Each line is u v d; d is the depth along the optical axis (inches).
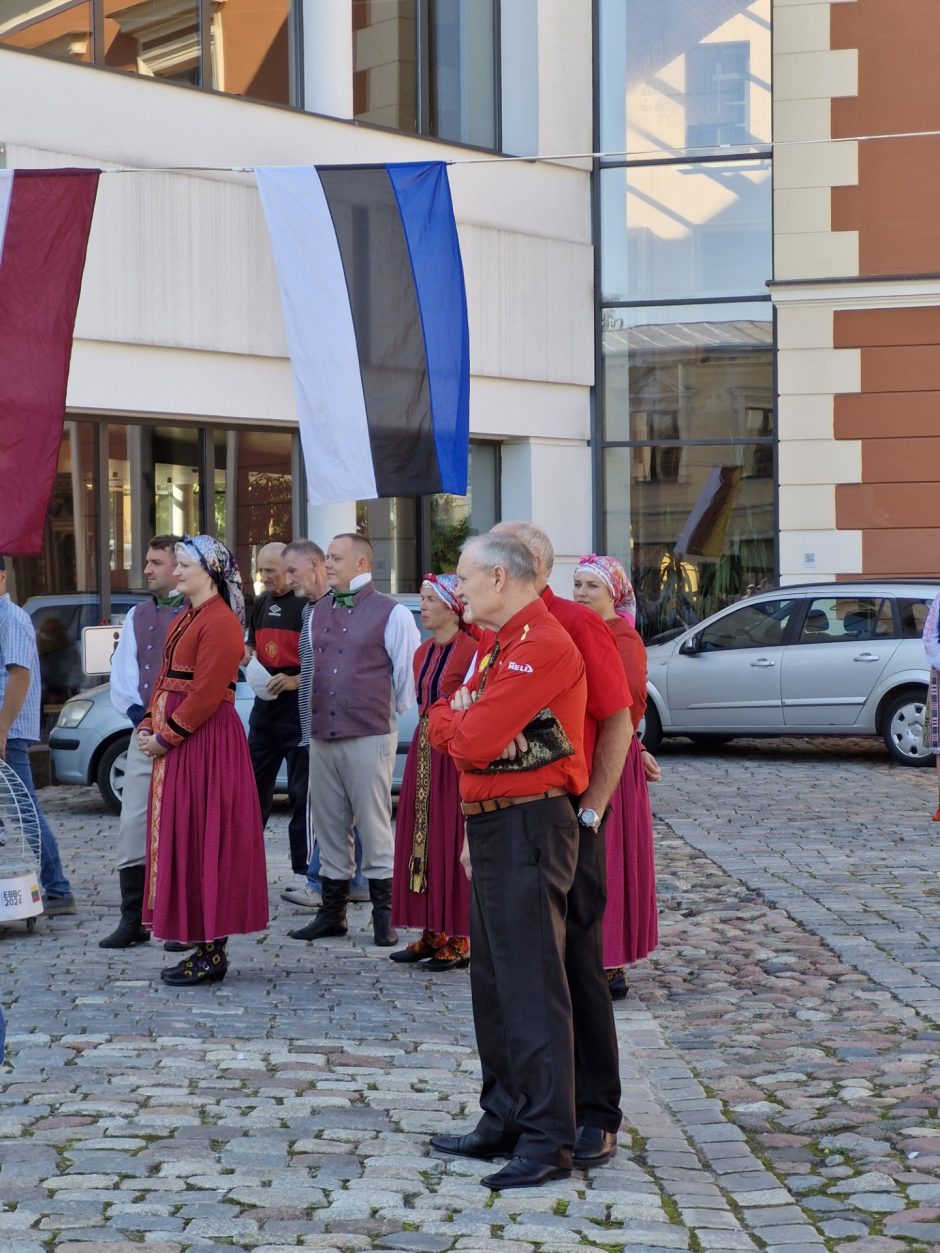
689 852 398.0
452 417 382.3
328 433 378.6
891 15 707.4
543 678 168.4
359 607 301.4
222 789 263.9
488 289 694.5
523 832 170.9
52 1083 201.5
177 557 269.7
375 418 378.0
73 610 579.2
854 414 716.7
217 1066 212.4
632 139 738.8
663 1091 211.2
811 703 591.2
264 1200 159.5
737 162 730.2
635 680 245.8
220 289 602.2
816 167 717.3
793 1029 243.1
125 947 297.3
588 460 741.9
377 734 300.5
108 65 576.4
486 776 171.3
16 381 329.4
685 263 737.0
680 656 611.2
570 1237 151.6
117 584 591.8
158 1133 181.3
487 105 717.9
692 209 734.5
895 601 589.3
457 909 271.7
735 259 732.7
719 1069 223.1
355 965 284.4
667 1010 257.0
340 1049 223.5
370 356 380.5
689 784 531.8
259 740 353.7
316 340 380.2
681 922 320.2
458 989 267.7
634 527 745.6
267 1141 179.8
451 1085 207.3
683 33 732.0
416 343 382.9
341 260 381.7
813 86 716.0
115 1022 237.1
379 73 677.9
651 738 614.5
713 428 736.3
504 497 726.5
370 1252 145.6
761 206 729.6
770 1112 203.0
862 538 718.5
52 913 328.8
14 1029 230.8
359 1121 188.9
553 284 721.0
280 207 380.8
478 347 690.8
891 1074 216.8
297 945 301.4
